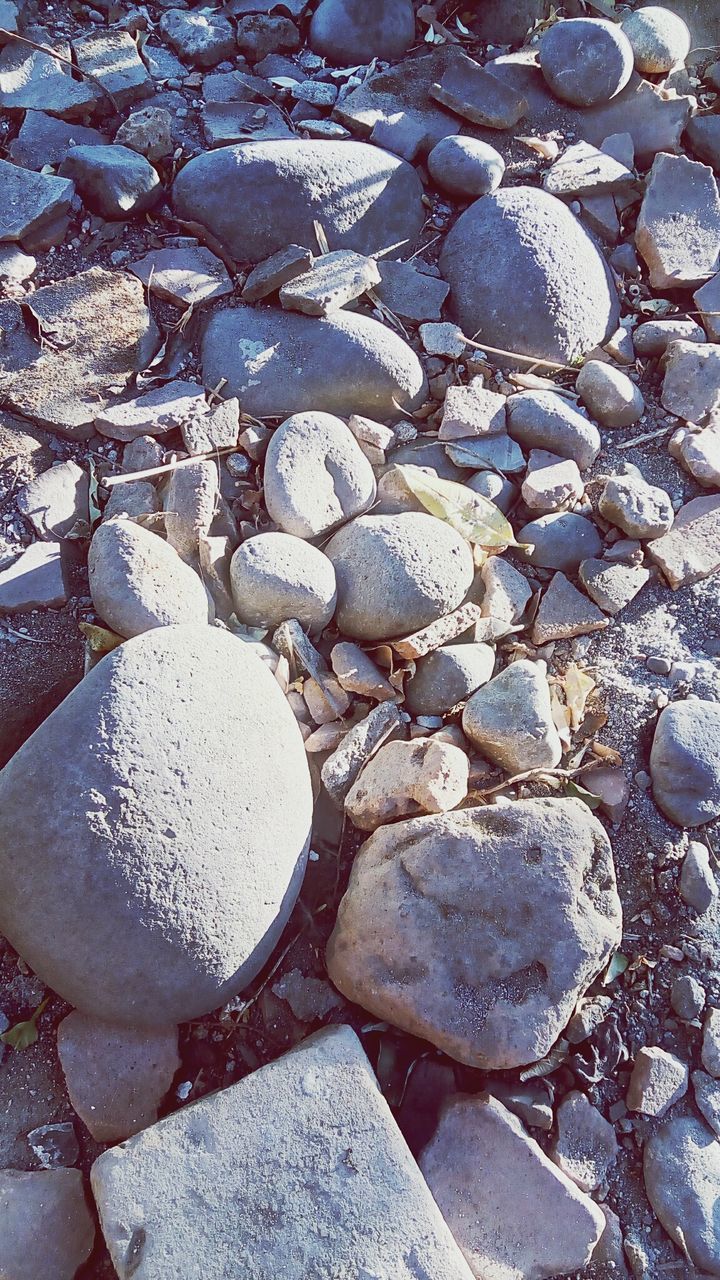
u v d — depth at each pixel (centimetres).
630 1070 227
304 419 280
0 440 273
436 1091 220
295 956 234
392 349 300
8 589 258
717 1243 210
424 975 214
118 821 204
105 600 250
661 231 346
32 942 207
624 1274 210
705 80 391
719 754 251
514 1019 212
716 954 236
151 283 302
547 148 356
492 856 220
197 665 223
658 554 289
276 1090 202
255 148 314
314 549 266
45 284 298
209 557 267
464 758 237
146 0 372
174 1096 219
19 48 337
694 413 319
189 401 289
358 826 245
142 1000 208
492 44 389
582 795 250
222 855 211
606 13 387
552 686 267
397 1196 192
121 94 337
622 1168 220
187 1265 184
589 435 303
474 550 284
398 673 259
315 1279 184
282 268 301
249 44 363
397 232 333
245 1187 192
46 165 317
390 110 351
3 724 246
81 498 276
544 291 318
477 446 301
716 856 246
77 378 285
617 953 236
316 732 256
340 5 367
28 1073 217
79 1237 202
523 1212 206
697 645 283
